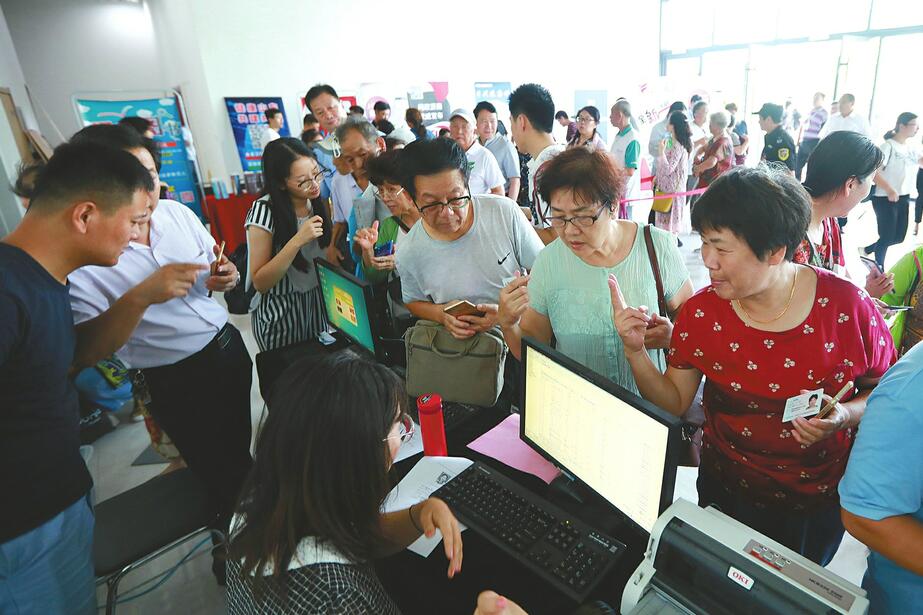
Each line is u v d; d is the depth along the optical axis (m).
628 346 1.12
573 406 1.06
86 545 1.21
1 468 1.02
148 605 1.82
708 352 1.06
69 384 1.17
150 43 8.68
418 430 1.47
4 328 0.94
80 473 1.17
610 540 1.00
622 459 0.98
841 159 1.37
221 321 1.85
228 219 5.91
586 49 8.70
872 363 0.99
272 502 0.73
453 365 1.47
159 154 1.78
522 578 0.98
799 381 0.98
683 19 8.88
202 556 2.01
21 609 1.08
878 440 0.71
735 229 0.86
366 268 2.17
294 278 2.09
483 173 3.39
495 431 1.42
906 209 4.25
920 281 1.42
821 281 0.97
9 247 1.01
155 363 1.71
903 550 0.71
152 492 1.58
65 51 8.12
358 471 0.73
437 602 0.96
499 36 7.89
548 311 1.44
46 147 5.01
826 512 1.11
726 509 1.20
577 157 1.17
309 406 0.72
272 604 0.69
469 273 1.69
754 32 7.77
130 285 1.60
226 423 1.89
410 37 7.23
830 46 6.83
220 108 6.23
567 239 1.24
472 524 1.09
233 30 6.13
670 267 1.31
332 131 3.48
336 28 6.73
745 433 1.07
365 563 0.77
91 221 1.07
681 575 0.78
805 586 0.66
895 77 6.34
